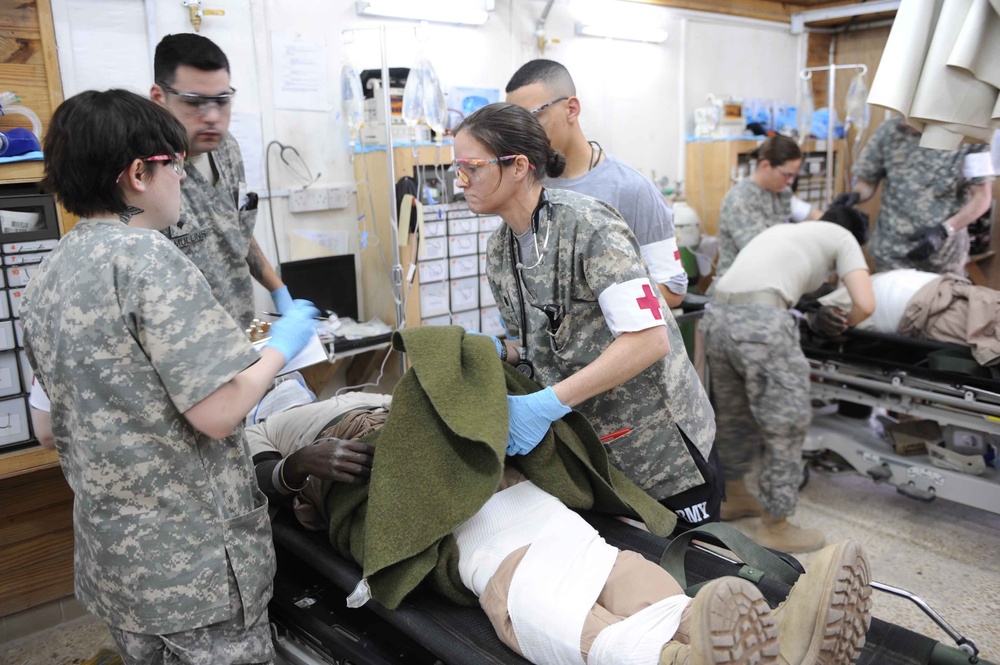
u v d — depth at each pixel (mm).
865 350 3123
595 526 1802
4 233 2088
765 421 2828
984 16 1502
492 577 1440
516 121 1535
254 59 2953
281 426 2039
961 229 3652
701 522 1910
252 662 1376
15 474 2166
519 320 1771
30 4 2236
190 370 1174
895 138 3752
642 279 1519
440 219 3242
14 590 2514
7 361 2150
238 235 2340
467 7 3510
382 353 3211
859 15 5105
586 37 4133
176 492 1252
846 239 2779
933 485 2939
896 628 1521
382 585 1491
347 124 3102
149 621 1264
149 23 2672
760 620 1145
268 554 1409
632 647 1223
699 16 4691
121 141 1179
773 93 5375
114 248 1177
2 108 2178
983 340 2699
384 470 1529
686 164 4816
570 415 1664
